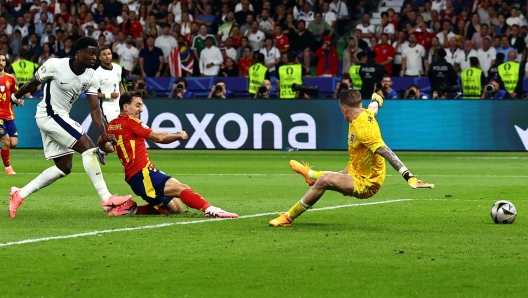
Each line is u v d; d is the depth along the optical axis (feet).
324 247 45.37
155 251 44.09
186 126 135.13
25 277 37.76
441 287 35.86
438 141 131.44
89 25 172.04
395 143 132.46
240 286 36.09
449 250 44.55
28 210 62.54
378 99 54.80
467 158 124.26
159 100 135.03
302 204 52.85
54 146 59.41
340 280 37.19
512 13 164.04
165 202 58.39
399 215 60.03
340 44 171.01
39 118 59.31
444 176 94.99
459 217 58.90
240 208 64.49
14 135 96.73
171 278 37.58
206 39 159.94
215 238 48.42
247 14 171.53
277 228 52.70
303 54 162.61
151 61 161.38
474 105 130.52
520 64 140.36
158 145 137.59
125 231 51.03
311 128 133.18
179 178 92.07
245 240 47.70
